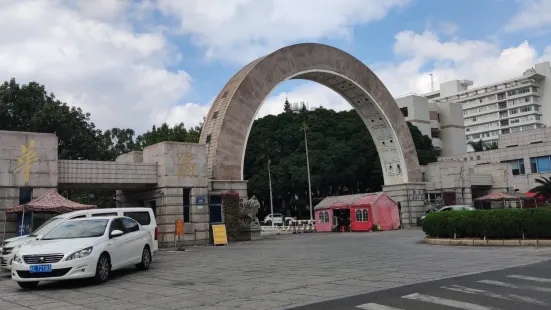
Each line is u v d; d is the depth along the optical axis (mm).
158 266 15602
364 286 9891
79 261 11078
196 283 11352
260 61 33375
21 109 37906
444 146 78938
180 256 19266
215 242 25953
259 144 62812
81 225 12891
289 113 67875
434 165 46281
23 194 21625
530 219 18344
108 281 12258
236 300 8836
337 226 40750
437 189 45781
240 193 30391
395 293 8961
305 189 61000
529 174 51562
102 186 25219
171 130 52125
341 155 57438
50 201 19375
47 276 10875
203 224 26641
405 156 42938
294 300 8586
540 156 51594
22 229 20125
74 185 24094
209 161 30391
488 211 19734
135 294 10086
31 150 21938
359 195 40500
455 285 9602
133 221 14711
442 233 21672
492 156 56469
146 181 25750
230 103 31250
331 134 63125
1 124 36844
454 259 14539
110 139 50469
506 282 9781
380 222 37938
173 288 10727
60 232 12617
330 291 9414
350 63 40062
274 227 46531
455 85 135125
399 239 25625
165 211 25328
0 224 20766
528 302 7801
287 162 59438
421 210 42531
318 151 58844
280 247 22766
